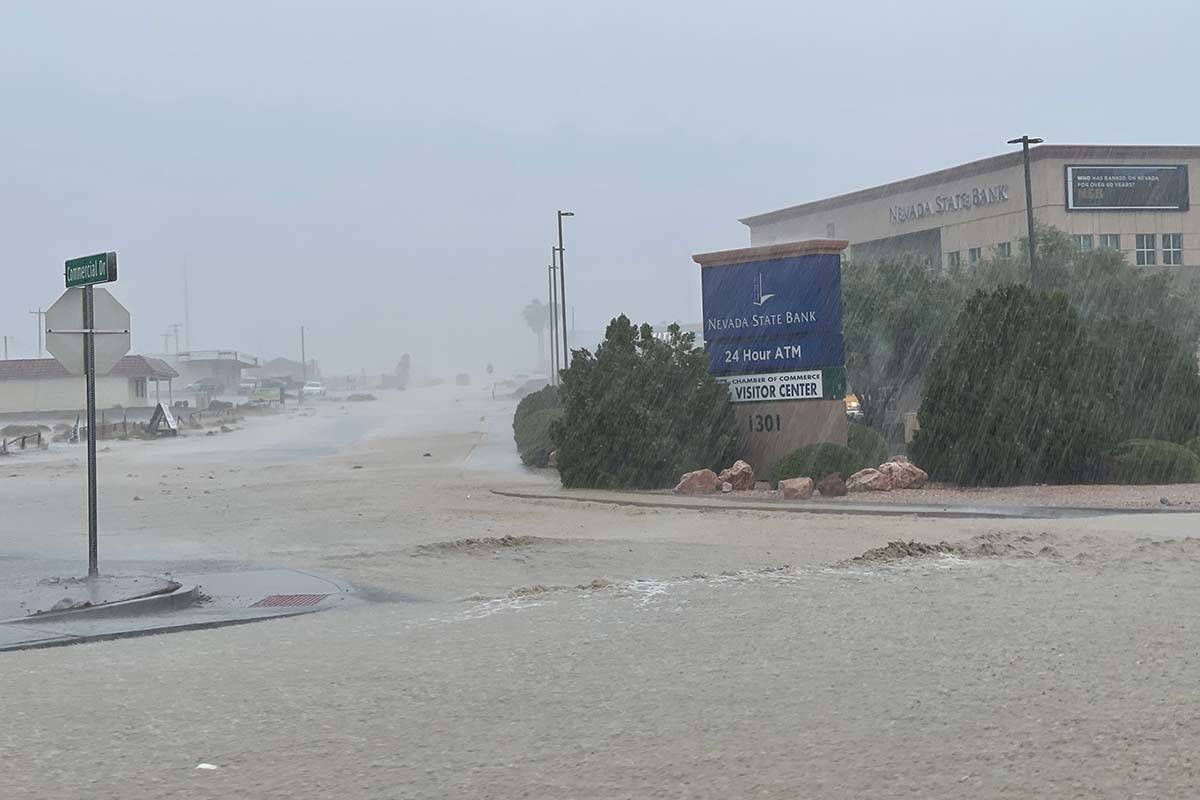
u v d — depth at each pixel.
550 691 8.78
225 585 15.05
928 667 9.11
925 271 46.38
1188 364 31.62
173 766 7.16
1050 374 26.66
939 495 24.83
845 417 29.34
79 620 12.81
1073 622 10.71
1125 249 81.69
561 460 29.81
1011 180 82.25
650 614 11.88
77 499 29.55
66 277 15.59
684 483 27.41
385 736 7.72
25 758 7.36
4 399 95.12
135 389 100.69
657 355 29.66
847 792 6.34
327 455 48.38
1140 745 6.91
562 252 66.19
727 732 7.57
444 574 15.99
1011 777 6.45
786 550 17.78
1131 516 20.72
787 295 29.44
